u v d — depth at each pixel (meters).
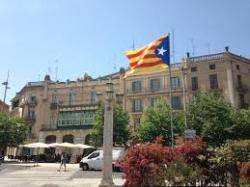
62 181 22.17
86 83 65.75
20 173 29.16
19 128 53.31
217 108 41.97
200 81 55.41
